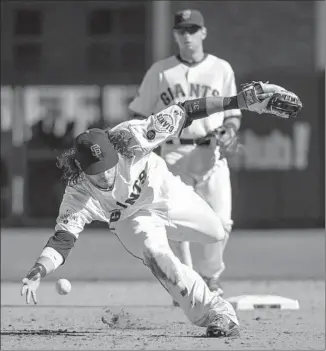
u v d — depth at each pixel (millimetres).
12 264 55625
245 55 78625
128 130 26422
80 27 79125
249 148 76562
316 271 51812
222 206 37094
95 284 46438
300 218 77188
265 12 78438
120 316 33500
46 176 78938
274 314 35688
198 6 78375
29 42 79312
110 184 26188
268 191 77062
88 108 78625
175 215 28125
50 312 36750
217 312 27719
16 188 79000
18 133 78750
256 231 75875
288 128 76375
